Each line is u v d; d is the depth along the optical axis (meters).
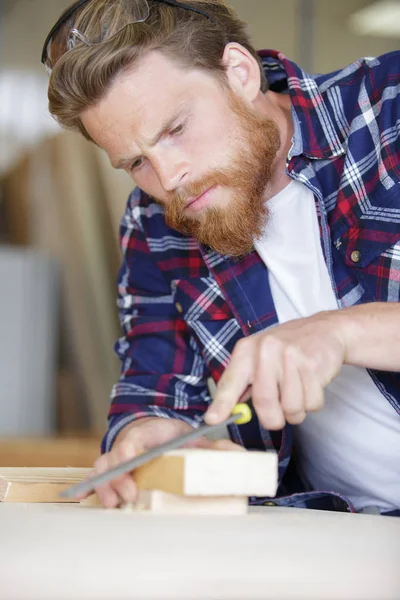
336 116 1.29
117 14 1.13
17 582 0.50
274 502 1.27
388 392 1.16
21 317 4.14
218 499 0.89
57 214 4.41
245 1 4.18
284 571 0.55
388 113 1.23
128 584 0.50
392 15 4.15
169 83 1.15
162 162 1.16
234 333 1.37
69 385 4.32
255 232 1.23
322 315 0.96
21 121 4.68
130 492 0.93
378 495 1.27
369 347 0.93
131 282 1.50
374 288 1.20
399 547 0.66
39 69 4.74
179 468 0.84
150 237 1.47
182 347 1.44
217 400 0.92
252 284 1.33
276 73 1.42
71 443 3.14
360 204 1.23
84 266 4.30
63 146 4.37
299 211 1.30
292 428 1.35
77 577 0.51
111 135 1.18
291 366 0.88
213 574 0.53
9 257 4.14
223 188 1.19
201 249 1.37
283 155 1.32
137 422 1.29
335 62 4.18
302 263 1.28
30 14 4.80
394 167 1.20
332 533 0.74
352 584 0.53
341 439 1.25
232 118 1.20
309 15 4.17
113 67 1.12
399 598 0.52
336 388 1.23
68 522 0.77
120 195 4.17
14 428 4.09
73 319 4.34
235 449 1.05
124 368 1.46
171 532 0.71
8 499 1.07
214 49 1.23
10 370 4.10
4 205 4.64
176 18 1.19
